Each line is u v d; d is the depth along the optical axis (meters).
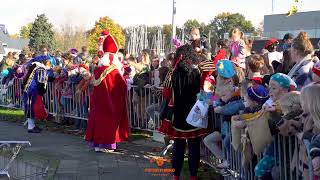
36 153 7.59
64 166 6.71
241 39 6.81
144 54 10.26
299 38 4.93
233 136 4.67
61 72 10.59
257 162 4.57
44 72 9.79
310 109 3.41
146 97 8.63
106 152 7.72
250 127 4.30
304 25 28.42
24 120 11.31
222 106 5.33
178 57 5.81
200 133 5.69
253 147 4.29
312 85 3.51
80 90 9.76
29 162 6.93
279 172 4.27
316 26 27.91
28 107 9.70
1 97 13.41
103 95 7.78
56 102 10.77
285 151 4.15
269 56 7.58
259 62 5.11
